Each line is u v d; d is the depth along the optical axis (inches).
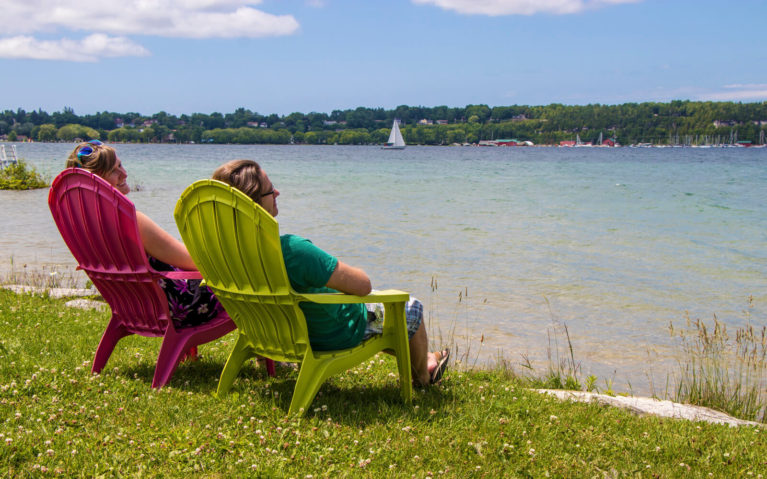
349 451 121.7
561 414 155.4
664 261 474.6
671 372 241.4
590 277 412.8
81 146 155.3
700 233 629.9
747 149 7549.2
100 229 146.1
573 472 120.0
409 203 910.4
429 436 130.0
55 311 255.1
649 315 324.5
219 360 190.7
